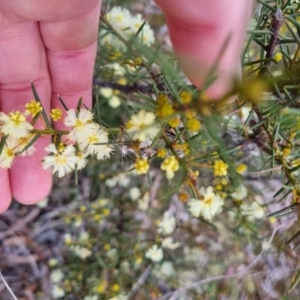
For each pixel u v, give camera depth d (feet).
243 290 0.69
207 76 0.19
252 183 0.61
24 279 0.66
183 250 0.68
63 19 0.38
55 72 0.43
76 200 0.68
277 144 0.34
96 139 0.29
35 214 0.67
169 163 0.25
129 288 0.66
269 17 0.34
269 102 0.26
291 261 0.68
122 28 0.44
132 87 0.51
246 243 0.67
